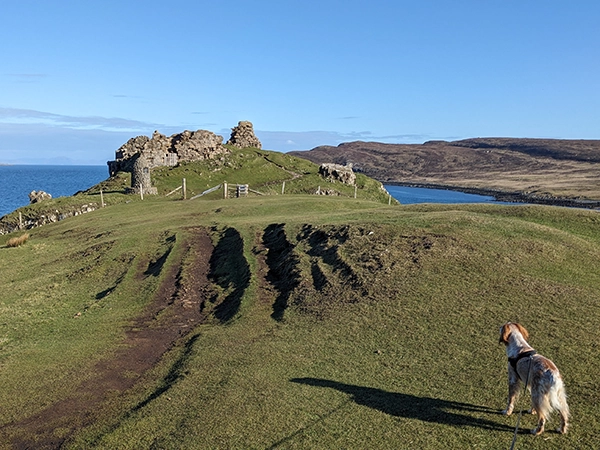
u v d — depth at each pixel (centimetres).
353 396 926
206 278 2092
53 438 921
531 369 745
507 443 739
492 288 1412
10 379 1218
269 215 3142
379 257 1717
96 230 3378
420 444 756
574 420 786
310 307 1477
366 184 7300
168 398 996
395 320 1277
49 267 2650
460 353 1064
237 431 836
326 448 766
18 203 10506
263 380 1027
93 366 1284
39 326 1691
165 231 2945
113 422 942
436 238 1812
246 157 7400
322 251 1950
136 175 5231
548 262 1599
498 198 12194
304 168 7631
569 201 10394
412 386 948
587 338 1077
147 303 1847
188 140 7112
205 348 1274
